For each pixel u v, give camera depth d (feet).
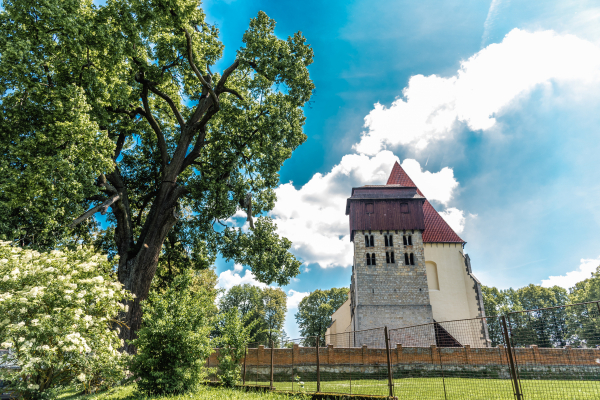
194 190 68.13
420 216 153.89
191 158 73.20
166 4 55.83
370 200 157.07
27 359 26.53
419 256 147.54
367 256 148.77
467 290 153.58
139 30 56.18
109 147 55.21
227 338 48.91
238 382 48.34
